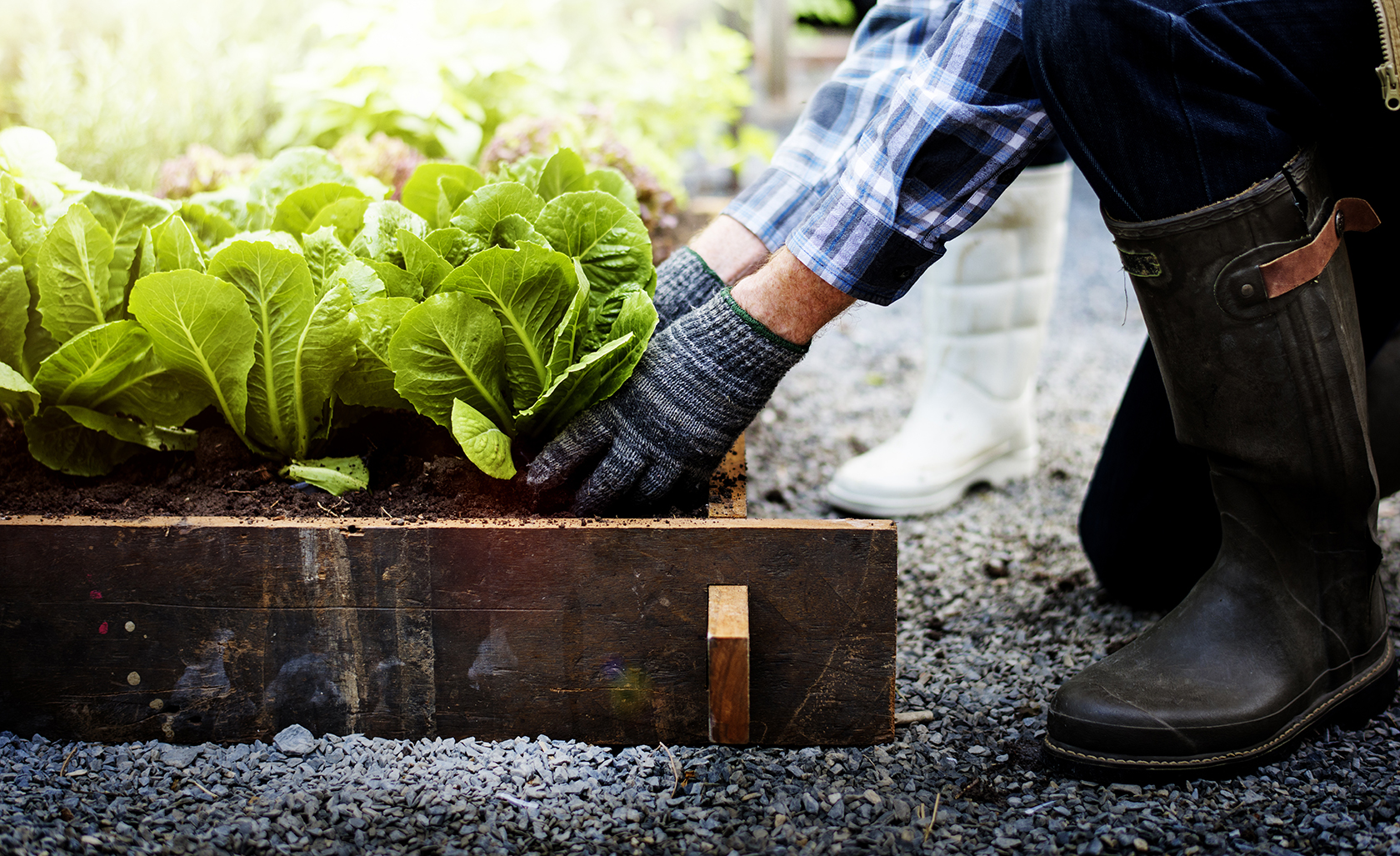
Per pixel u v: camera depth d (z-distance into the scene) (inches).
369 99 91.1
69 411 46.8
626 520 43.3
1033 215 74.5
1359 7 37.1
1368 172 44.3
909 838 38.9
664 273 53.4
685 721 44.6
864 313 134.7
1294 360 40.1
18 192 51.6
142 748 44.3
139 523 42.9
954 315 76.9
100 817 39.4
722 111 143.1
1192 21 37.1
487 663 43.9
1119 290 141.0
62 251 45.8
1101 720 42.1
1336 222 40.1
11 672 44.1
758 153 146.8
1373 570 44.2
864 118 53.0
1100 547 59.2
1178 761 41.9
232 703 44.4
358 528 42.7
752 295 43.4
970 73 40.6
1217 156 38.2
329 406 49.9
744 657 39.4
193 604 43.4
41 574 43.1
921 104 40.7
